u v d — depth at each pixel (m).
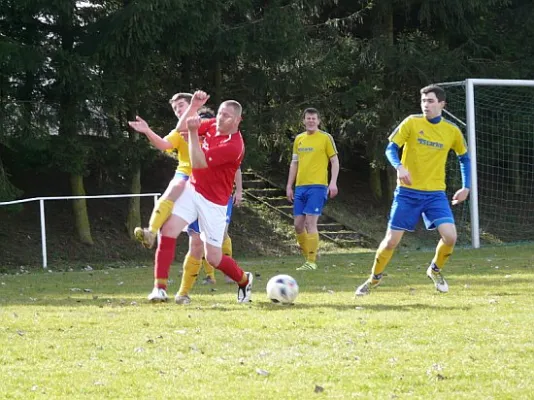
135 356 7.11
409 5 29.55
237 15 25.84
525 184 32.75
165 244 10.64
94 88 22.19
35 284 15.30
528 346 7.33
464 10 29.92
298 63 26.36
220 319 8.91
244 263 19.64
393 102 29.11
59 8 21.42
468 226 30.81
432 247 28.50
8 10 22.12
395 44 30.27
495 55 31.28
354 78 29.41
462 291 11.61
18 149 23.55
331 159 17.03
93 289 13.82
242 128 26.03
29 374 6.51
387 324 8.47
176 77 26.64
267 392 5.93
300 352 7.22
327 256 22.25
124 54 22.31
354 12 30.33
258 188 31.08
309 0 27.44
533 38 31.78
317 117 16.92
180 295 10.78
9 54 20.98
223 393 5.90
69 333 8.20
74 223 25.91
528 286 12.23
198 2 22.27
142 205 28.31
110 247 25.52
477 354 7.04
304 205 17.14
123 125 25.52
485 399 5.74
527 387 6.02
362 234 28.95
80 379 6.34
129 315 9.36
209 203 10.27
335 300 10.67
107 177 26.03
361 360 6.88
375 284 11.66
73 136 23.27
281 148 28.19
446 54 29.36
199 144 9.88
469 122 24.09
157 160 30.33
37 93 23.06
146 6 21.11
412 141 11.22
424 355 7.02
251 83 26.48
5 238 24.41
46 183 27.22
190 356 7.11
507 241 30.45
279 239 28.12
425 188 11.24
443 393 5.89
